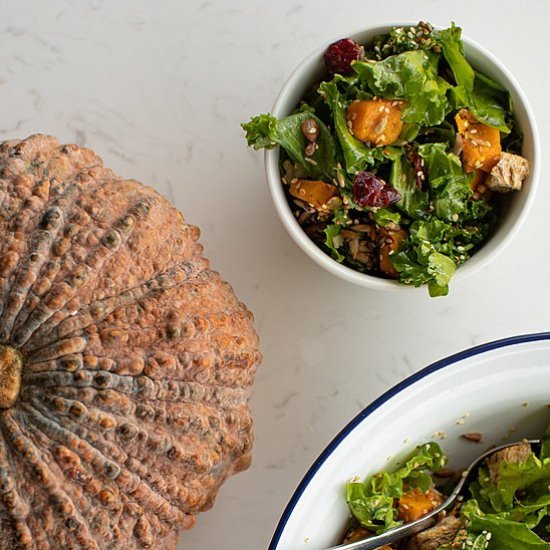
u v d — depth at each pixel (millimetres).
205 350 643
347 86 690
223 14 767
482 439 719
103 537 629
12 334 624
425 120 684
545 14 766
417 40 693
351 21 766
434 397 694
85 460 620
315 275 757
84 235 634
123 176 762
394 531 694
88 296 629
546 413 712
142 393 628
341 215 693
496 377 697
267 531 747
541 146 764
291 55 766
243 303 728
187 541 746
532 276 762
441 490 729
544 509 697
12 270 626
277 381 753
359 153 679
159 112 765
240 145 763
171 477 642
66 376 619
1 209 635
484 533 690
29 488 617
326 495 684
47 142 655
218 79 766
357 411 752
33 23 768
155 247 647
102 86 765
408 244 691
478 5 767
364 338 756
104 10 768
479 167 693
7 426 616
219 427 652
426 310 758
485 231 704
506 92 700
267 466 750
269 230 759
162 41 767
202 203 761
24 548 620
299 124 691
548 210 761
